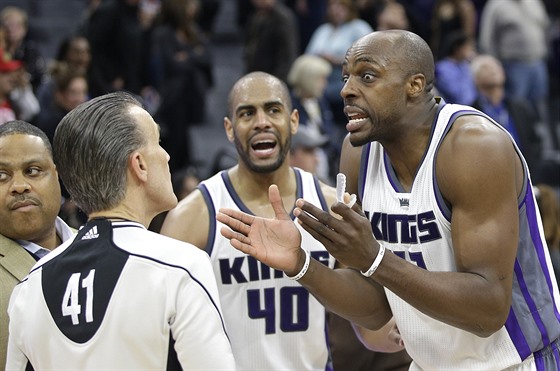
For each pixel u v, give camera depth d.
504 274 5.54
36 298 5.06
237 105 7.09
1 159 6.08
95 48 18.11
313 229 5.37
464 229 5.60
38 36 25.45
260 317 6.91
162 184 5.21
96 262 4.99
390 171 6.06
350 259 5.38
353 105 5.76
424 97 5.82
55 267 5.08
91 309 4.91
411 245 5.98
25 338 5.05
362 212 5.73
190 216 7.02
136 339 4.86
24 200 6.09
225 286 6.92
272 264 5.51
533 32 19.70
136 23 18.52
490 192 5.55
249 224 5.51
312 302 6.96
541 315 5.97
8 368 5.16
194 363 4.88
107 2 18.17
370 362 7.99
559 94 22.83
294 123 7.37
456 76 18.09
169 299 4.89
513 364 5.95
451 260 5.88
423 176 5.82
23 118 14.52
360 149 6.28
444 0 20.09
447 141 5.73
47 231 6.33
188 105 18.78
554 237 9.54
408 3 23.31
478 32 23.33
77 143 5.05
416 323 6.14
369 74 5.71
